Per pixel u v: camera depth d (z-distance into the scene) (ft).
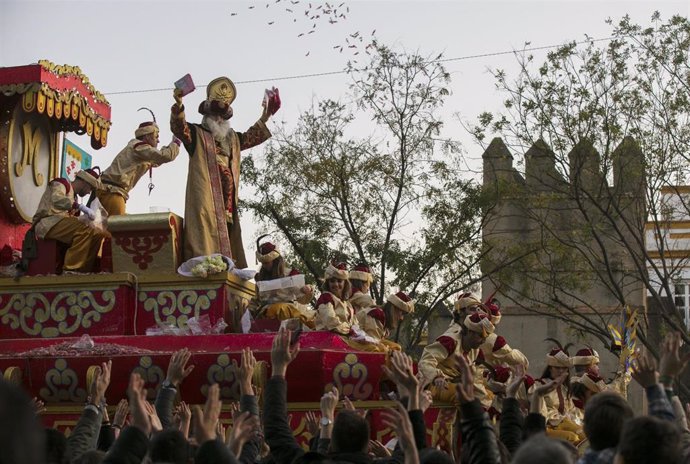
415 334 93.50
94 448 27.04
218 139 50.37
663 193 96.78
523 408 48.32
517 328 103.45
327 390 43.27
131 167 51.11
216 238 48.52
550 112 88.33
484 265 92.94
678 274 102.73
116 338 45.14
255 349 43.34
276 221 95.91
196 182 48.70
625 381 55.01
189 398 43.57
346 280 46.78
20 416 10.32
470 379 22.20
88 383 43.04
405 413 19.92
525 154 90.68
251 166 96.37
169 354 43.29
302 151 95.91
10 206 53.83
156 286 47.01
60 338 45.68
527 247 91.56
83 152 61.21
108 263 49.26
